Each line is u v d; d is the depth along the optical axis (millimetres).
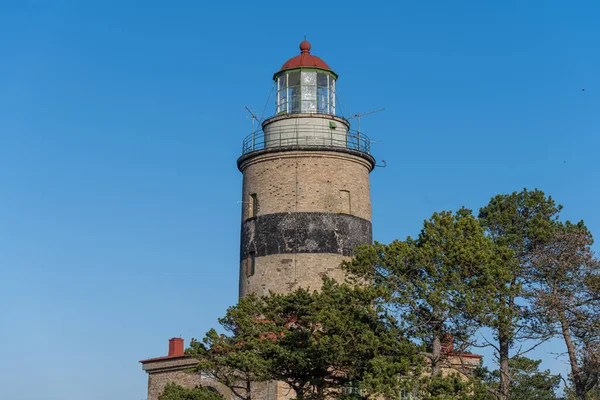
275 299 35938
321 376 34094
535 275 38188
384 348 29875
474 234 31094
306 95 47000
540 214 38938
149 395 47812
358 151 46000
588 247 38281
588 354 37312
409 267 30688
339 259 43875
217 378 36312
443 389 28062
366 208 46219
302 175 44844
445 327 30156
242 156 46719
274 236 44281
